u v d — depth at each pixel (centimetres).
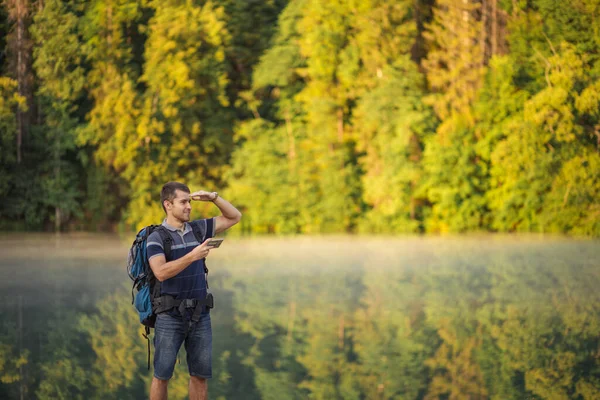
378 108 3331
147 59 3384
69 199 3341
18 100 3209
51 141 3350
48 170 3362
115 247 2362
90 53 3400
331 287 1338
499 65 3353
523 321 937
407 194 3341
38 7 3412
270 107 3694
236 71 3712
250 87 3709
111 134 3353
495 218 3344
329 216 3378
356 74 3466
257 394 602
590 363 695
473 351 757
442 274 1555
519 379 638
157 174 3366
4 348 782
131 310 1054
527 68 3394
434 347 779
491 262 1842
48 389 617
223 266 1775
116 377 659
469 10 3469
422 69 3641
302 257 2033
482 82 3372
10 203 3312
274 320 966
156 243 475
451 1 3444
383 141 3344
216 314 1020
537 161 3241
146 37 3631
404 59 3434
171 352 471
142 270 482
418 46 3675
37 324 934
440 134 3328
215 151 3572
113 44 3425
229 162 3553
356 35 3469
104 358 735
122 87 3312
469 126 3356
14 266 1739
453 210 3328
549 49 3372
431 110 3441
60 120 3366
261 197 3375
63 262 1842
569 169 3209
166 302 471
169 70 3322
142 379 652
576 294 1203
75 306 1093
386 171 3316
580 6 3300
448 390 605
